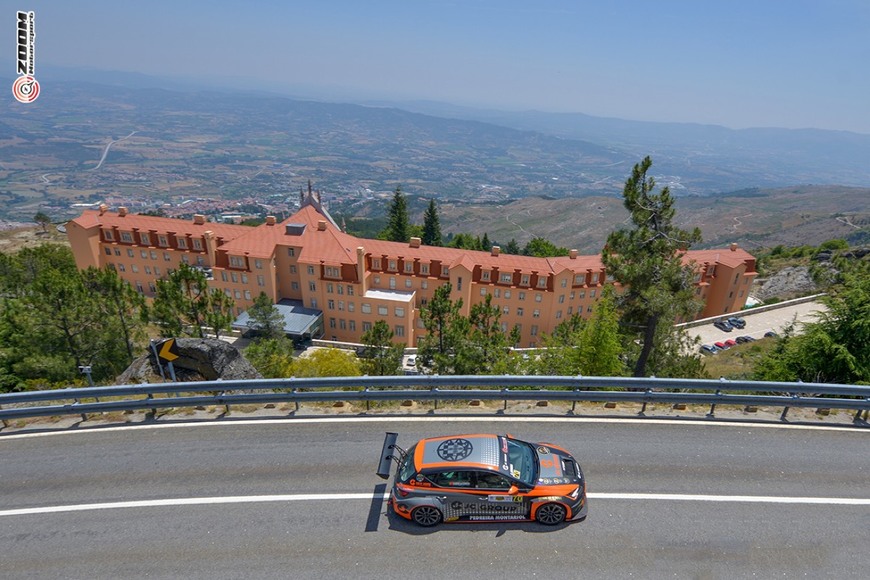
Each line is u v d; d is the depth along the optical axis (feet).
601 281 200.85
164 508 38.29
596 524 36.32
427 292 208.33
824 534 35.65
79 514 37.88
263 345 115.75
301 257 206.18
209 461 43.93
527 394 50.67
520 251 362.94
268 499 39.09
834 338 66.13
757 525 36.40
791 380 68.28
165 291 119.03
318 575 32.01
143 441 47.21
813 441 47.34
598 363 81.51
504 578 31.71
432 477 35.86
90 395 48.47
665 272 80.33
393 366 114.42
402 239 336.49
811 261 277.85
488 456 36.65
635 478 41.32
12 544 35.09
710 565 32.76
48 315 100.42
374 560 33.24
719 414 51.98
